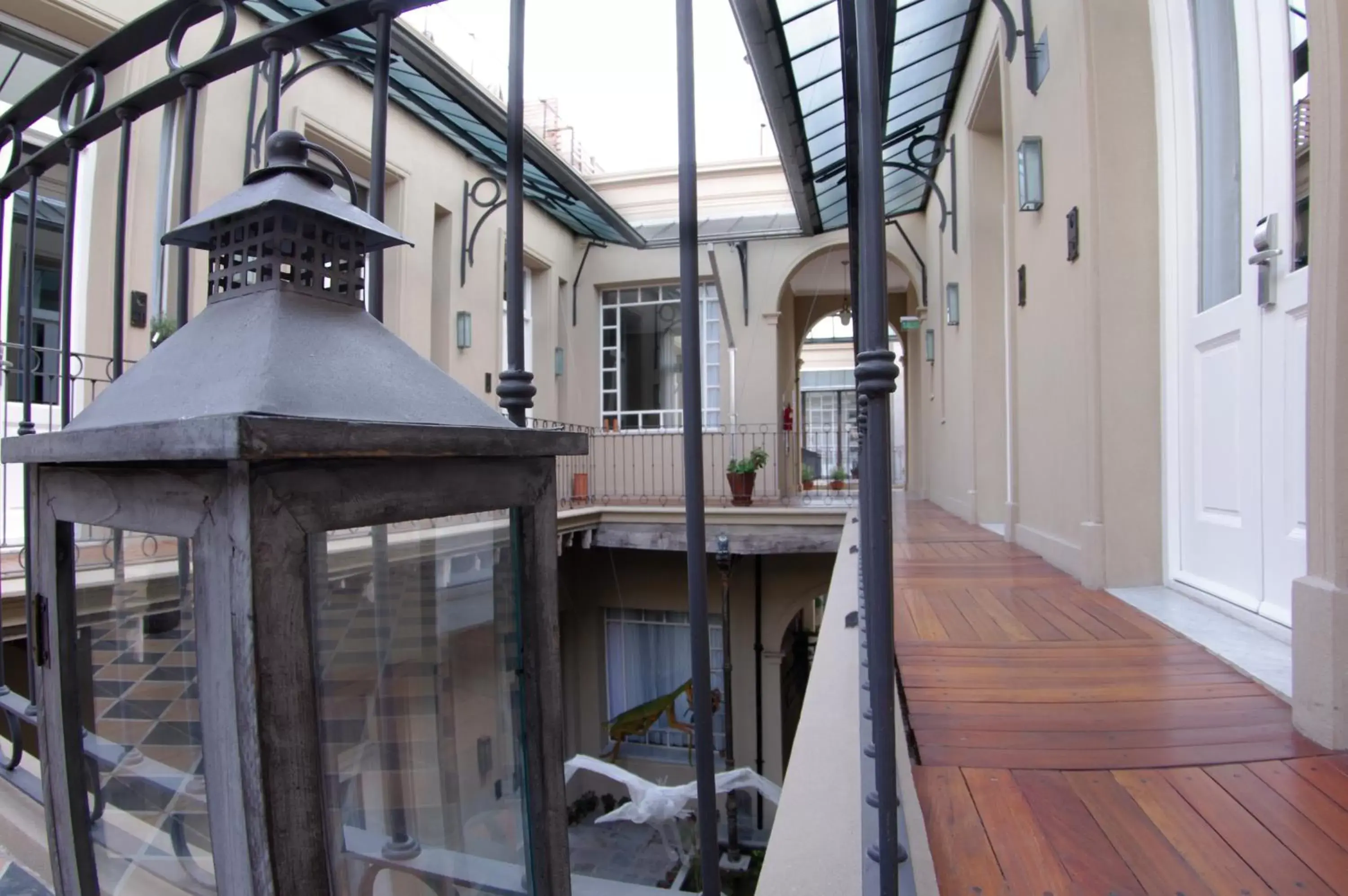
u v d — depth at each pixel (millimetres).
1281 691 1782
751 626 8273
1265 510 2289
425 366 690
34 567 849
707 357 9828
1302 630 1581
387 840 607
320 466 515
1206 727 1628
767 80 4699
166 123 4477
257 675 474
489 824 703
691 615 822
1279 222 2203
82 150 1340
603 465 9922
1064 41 3387
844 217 8727
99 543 684
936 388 8258
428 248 6914
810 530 7266
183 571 585
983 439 5887
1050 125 3641
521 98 908
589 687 8664
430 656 646
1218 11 2594
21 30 4043
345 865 570
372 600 598
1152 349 3004
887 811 730
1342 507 1494
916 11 4848
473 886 684
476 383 7660
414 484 585
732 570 8258
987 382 5867
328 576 561
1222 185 2590
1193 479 2787
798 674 10125
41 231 4070
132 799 664
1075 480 3342
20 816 1359
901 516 6758
